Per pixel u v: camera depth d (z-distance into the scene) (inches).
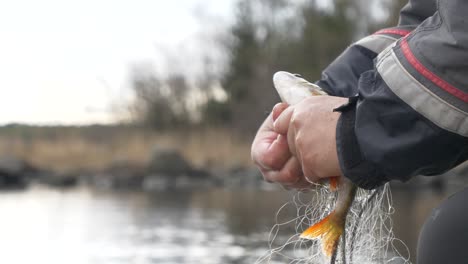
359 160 58.2
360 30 1190.3
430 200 475.8
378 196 73.5
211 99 1285.7
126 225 368.2
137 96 1206.3
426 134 54.6
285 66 1250.0
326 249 65.0
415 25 76.5
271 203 491.2
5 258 267.7
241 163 925.8
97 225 370.6
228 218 389.4
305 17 1279.5
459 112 53.4
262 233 312.2
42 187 759.7
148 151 965.2
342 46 1210.6
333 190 65.1
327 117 60.9
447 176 690.8
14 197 593.6
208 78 1314.0
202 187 741.3
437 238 57.9
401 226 280.7
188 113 1239.5
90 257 266.4
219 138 1013.2
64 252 281.0
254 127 1163.9
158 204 502.6
